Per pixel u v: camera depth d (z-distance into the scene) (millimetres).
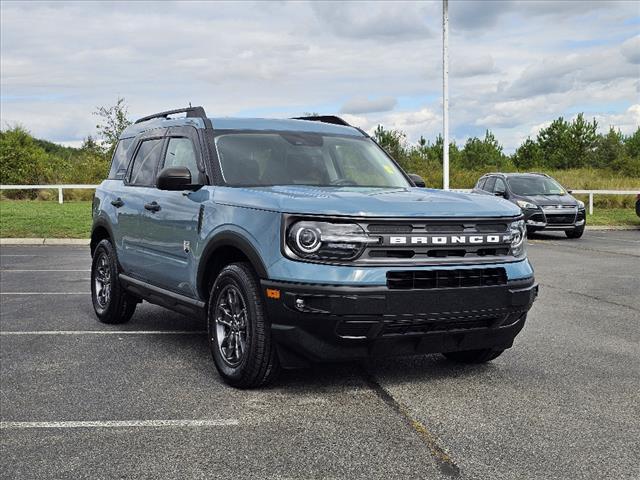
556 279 11367
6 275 11992
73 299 9531
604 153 64688
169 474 3736
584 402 4973
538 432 4355
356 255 4781
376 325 4754
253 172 6027
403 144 41062
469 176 38219
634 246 17281
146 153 7348
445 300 4887
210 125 6398
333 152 6598
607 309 8688
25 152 41875
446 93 22766
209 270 5816
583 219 19422
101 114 39188
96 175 35719
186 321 8078
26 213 23078
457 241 5008
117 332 7422
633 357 6293
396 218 4859
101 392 5246
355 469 3791
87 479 3680
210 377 5668
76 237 18281
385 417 4648
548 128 68438
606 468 3801
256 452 4043
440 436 4289
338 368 5910
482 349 5812
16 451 4082
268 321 5066
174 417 4672
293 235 4840
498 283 5133
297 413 4742
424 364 6047
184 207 6086
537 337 7117
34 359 6246
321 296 4723
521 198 19672
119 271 7613
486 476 3691
